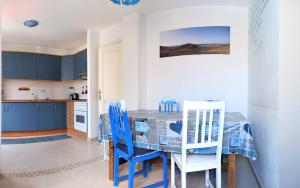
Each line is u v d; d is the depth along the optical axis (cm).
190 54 334
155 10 344
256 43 249
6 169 279
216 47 322
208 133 185
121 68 397
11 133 510
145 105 363
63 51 604
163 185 230
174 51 343
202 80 329
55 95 608
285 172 168
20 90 566
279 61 167
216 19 321
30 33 454
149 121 214
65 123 563
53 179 248
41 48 577
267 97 200
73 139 470
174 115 242
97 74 452
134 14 354
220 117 182
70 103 542
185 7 332
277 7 169
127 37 365
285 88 167
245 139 189
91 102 447
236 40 316
